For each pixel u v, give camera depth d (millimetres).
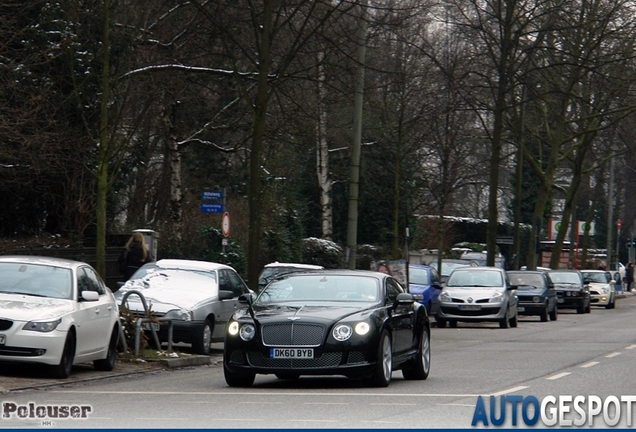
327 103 78875
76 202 67688
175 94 70375
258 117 60562
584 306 106875
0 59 59688
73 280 36938
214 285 49969
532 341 60656
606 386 34156
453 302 76188
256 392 32188
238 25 70188
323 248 106625
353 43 67188
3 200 67000
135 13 64188
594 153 139000
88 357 37156
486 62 103875
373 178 122500
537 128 121875
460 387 34062
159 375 39406
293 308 34188
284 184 108438
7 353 33906
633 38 102000
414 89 91062
